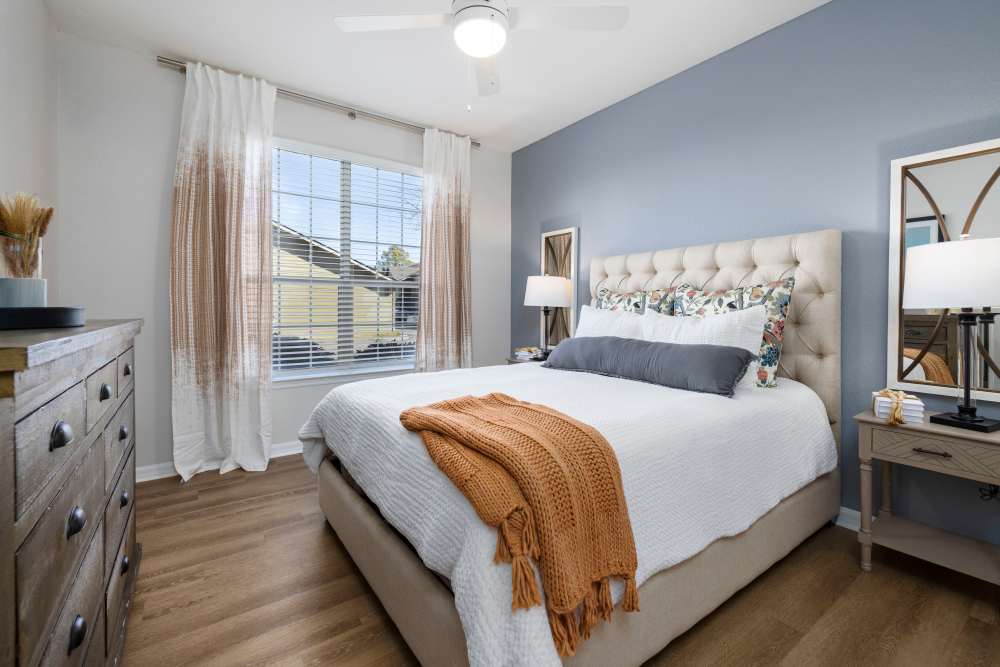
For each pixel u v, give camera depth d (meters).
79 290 2.60
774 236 2.48
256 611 1.57
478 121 3.72
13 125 1.89
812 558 1.91
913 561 1.89
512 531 0.99
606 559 1.07
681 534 1.31
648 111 3.14
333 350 3.60
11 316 1.04
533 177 4.17
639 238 3.22
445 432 1.29
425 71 2.94
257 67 2.90
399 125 3.68
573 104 3.40
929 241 1.96
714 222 2.77
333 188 3.53
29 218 1.21
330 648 1.40
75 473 0.90
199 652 1.38
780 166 2.46
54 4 2.29
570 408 1.58
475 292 4.25
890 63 2.08
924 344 1.99
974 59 1.86
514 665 0.91
